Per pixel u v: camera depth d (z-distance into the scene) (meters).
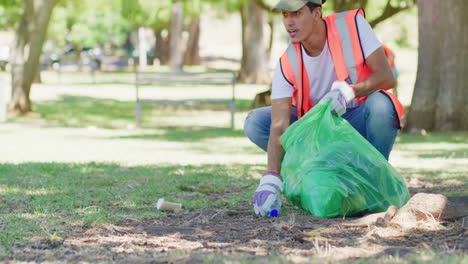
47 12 15.91
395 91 8.20
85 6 31.64
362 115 4.26
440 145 9.69
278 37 67.50
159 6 23.22
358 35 4.00
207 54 68.25
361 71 4.02
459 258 2.47
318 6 3.97
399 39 50.62
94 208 4.09
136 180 5.56
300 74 4.09
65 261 2.67
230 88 29.09
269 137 4.29
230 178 5.75
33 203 4.26
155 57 54.09
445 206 3.34
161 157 8.22
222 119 16.47
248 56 32.78
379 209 3.76
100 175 5.89
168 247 2.96
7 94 23.73
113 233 3.31
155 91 27.23
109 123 15.20
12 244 3.03
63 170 6.25
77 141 10.79
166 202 4.04
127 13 20.67
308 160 3.81
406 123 12.26
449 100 11.91
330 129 3.80
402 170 6.42
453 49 11.83
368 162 3.76
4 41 54.25
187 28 51.41
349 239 3.06
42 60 48.25
